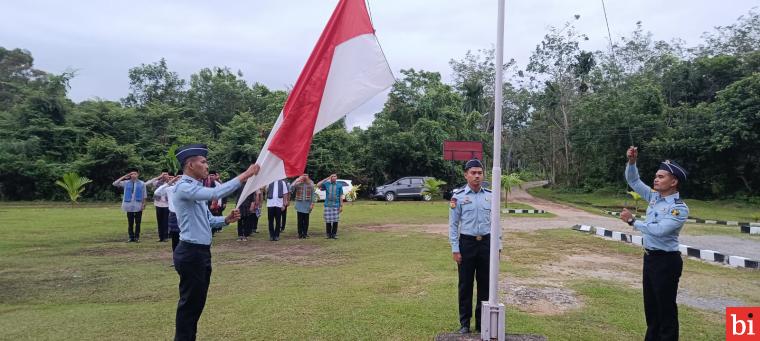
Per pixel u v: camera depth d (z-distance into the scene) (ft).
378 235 39.63
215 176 34.17
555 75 132.98
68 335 14.69
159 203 35.45
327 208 37.81
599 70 127.13
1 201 83.51
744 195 96.84
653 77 121.70
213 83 127.75
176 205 12.35
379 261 27.68
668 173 13.08
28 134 88.79
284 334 14.71
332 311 17.10
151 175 89.97
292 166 13.16
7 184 85.35
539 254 30.12
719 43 127.65
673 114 109.09
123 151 87.25
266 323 15.74
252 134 98.99
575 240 36.35
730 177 99.76
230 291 20.74
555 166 147.43
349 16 14.15
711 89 116.78
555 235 39.14
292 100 13.60
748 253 32.24
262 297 19.31
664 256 13.07
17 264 26.91
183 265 12.22
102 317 16.56
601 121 111.45
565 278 23.15
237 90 128.88
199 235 12.40
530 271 24.75
